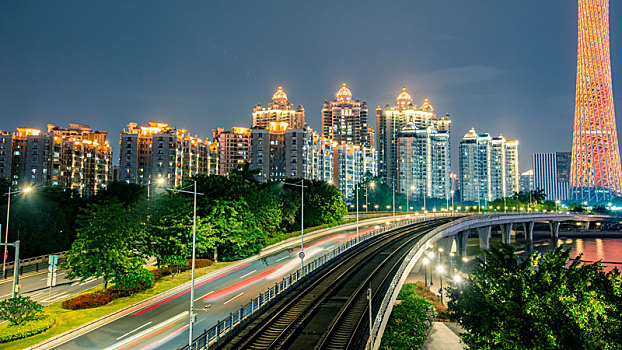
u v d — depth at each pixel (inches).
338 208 4591.5
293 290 1818.4
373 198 7308.1
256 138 7244.1
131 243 1893.5
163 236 2223.2
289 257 2827.3
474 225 5285.4
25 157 5885.8
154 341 1306.6
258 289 1953.7
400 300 2231.8
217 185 2618.1
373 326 1273.4
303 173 7145.7
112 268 1769.2
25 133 6003.9
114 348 1252.5
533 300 1027.9
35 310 1427.2
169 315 1572.3
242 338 1233.4
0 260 2598.4
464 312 1246.9
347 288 1883.6
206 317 1544.0
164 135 6254.9
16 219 2753.4
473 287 1264.8
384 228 4033.0
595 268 1114.1
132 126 6619.1
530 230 7367.1
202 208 2551.7
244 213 2691.9
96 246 1738.4
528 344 999.0
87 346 1269.7
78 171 6417.3
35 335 1323.8
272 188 3663.9
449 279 3262.8
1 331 1295.5
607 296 1031.0
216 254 2593.5
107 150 7106.3
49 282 1697.8
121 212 1831.9
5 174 5807.1
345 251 2842.0
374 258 2662.4
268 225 3233.3
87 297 1688.0
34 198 3213.6
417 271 3609.7
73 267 1744.6
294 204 3784.5
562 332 962.1
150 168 6378.0
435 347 1823.3
